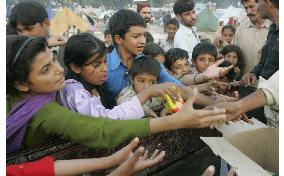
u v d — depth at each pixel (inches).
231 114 45.9
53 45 69.9
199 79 67.3
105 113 42.9
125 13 59.6
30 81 37.4
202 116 38.5
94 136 37.7
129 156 34.6
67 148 40.4
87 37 49.4
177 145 53.9
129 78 61.6
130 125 38.4
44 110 38.0
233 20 309.1
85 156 42.5
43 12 68.9
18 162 36.0
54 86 38.6
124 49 60.7
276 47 68.9
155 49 82.7
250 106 46.3
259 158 48.8
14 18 67.1
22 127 37.6
